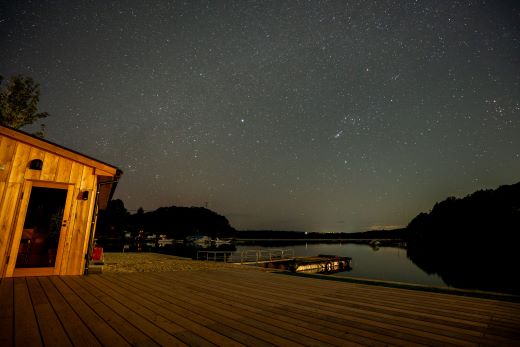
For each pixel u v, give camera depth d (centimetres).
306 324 306
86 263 621
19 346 234
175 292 468
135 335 266
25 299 387
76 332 270
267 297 440
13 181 570
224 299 424
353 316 337
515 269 2789
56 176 611
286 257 2350
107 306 366
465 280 2195
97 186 672
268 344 249
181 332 277
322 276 671
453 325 304
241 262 1816
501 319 326
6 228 550
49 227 906
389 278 2292
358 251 6041
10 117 1406
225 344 248
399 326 301
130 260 1067
